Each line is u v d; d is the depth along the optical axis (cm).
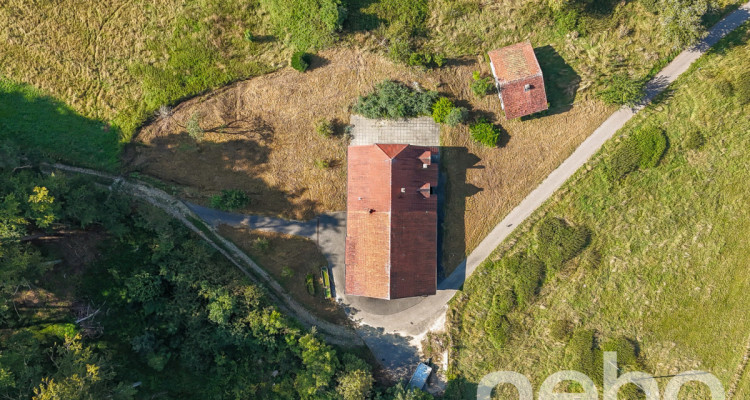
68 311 4175
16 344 3856
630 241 4669
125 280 4253
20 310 4100
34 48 4356
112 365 4056
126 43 4366
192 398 4359
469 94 4522
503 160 4569
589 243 4647
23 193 3678
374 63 4459
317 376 4156
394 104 4394
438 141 4506
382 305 4616
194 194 4488
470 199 4566
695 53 4559
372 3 4369
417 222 4169
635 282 4675
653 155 4572
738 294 4700
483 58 4503
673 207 4662
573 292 4659
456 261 4600
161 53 4375
